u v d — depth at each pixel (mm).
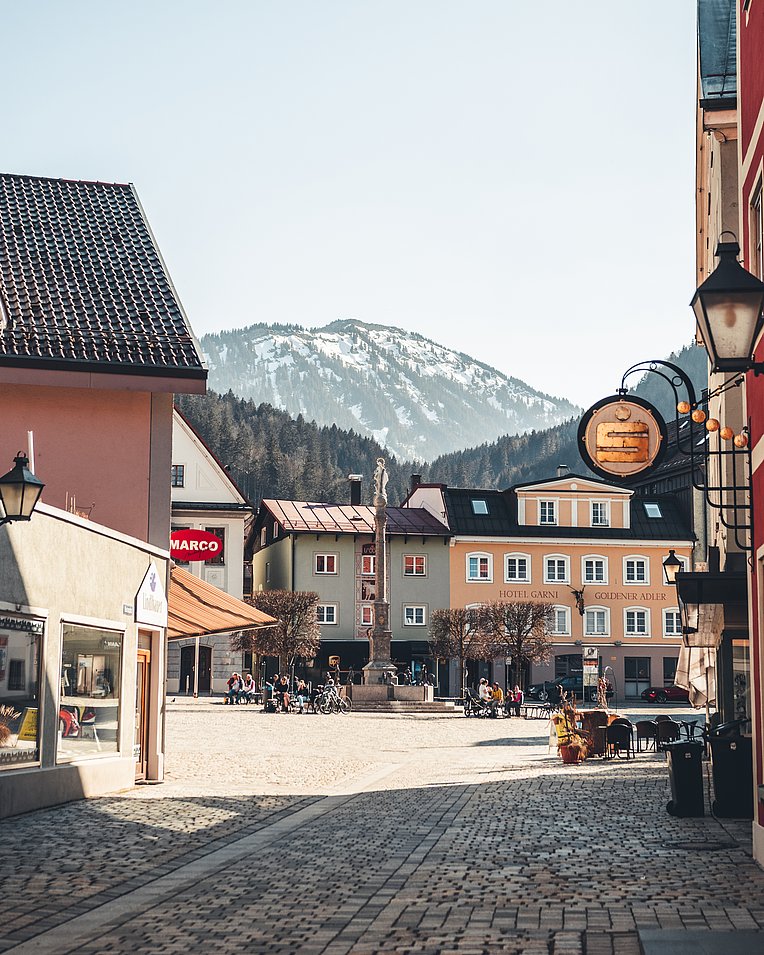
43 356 23469
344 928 10180
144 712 24594
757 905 10977
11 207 29781
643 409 14781
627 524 84250
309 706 58688
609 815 18453
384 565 66375
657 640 83562
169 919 10711
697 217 31547
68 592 20188
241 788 23641
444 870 13234
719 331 9969
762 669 13922
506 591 82938
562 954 9086
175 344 24844
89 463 24781
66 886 12359
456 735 43781
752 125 15094
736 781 18078
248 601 81062
